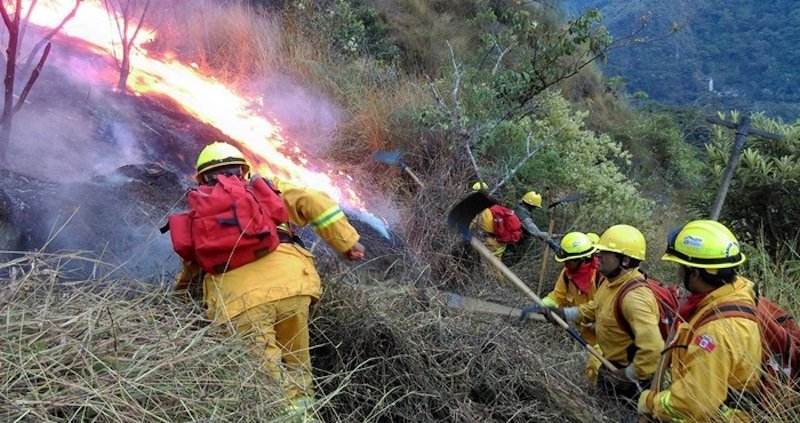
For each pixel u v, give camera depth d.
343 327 3.25
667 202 11.68
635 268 3.55
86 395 1.86
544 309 3.78
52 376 1.91
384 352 3.24
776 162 5.32
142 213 3.59
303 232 4.39
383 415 3.04
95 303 2.39
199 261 2.65
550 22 15.06
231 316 2.58
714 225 2.64
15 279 2.40
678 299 3.55
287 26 9.00
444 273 5.54
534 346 4.07
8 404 1.75
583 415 3.41
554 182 7.68
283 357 2.78
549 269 6.64
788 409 2.46
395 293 3.79
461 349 3.45
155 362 2.10
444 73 9.31
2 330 2.02
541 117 8.66
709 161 5.93
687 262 2.60
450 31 12.81
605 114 15.46
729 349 2.46
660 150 15.05
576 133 8.55
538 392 3.47
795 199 5.17
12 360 1.92
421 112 6.96
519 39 8.66
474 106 7.26
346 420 2.82
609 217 7.70
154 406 1.97
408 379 3.14
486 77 8.51
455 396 3.18
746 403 2.53
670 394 2.64
